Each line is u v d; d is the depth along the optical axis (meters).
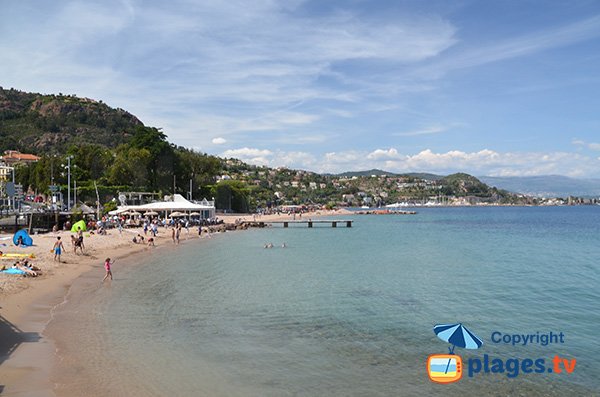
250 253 53.16
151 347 17.80
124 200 98.00
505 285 32.50
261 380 14.99
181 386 14.26
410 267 41.66
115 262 42.19
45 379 14.16
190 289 29.89
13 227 60.28
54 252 40.84
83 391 13.43
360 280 34.28
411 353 17.94
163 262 43.88
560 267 42.03
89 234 58.22
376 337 19.89
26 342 17.64
